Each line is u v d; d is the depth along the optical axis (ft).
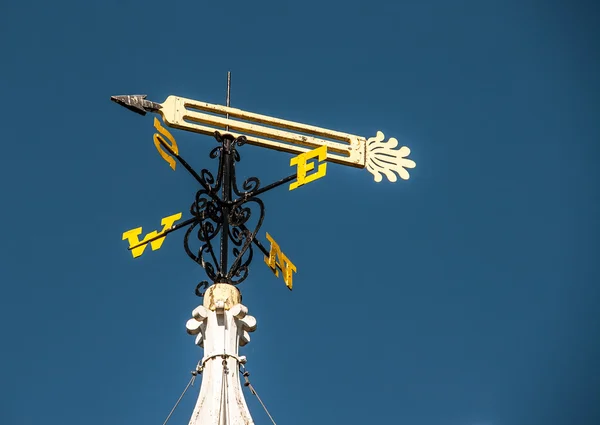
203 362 43.29
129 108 49.85
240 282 47.26
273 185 49.85
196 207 48.03
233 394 42.04
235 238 48.98
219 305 44.01
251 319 44.47
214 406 41.27
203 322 44.09
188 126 50.34
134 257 49.85
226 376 42.47
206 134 50.60
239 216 48.91
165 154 48.21
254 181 49.73
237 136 50.90
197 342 44.47
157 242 49.80
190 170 48.62
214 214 48.44
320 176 50.39
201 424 40.86
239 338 44.14
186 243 47.44
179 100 50.67
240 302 44.98
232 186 49.32
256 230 48.32
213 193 48.65
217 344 43.37
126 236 51.19
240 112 51.60
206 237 47.70
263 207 49.01
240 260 47.34
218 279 46.80
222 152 49.90
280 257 49.98
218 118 51.01
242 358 43.45
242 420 41.27
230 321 43.91
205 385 42.37
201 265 47.11
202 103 50.93
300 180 50.34
